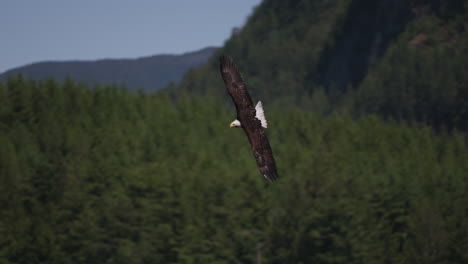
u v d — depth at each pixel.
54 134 86.88
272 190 67.88
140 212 60.28
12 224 61.19
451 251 72.88
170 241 57.47
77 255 58.75
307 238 63.00
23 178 69.00
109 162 71.81
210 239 59.16
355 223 64.69
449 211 78.00
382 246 67.06
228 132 97.50
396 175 79.75
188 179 64.88
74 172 69.81
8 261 58.38
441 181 83.75
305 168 72.38
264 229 62.91
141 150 83.44
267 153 14.91
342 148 95.31
